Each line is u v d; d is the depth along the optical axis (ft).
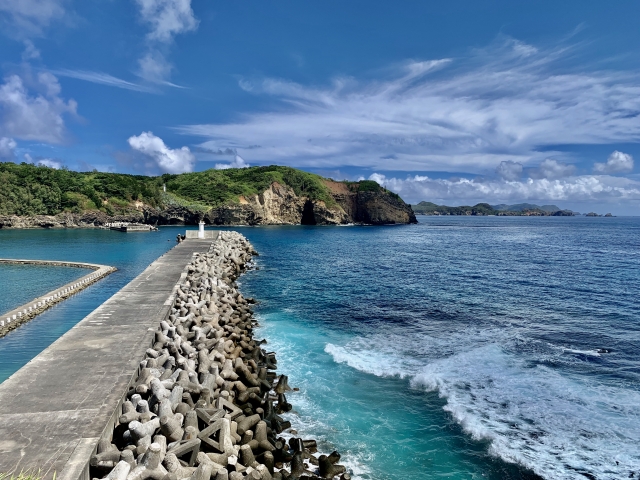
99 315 54.75
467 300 87.86
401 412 40.42
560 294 93.97
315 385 46.03
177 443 26.50
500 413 39.55
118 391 32.68
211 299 66.49
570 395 42.86
